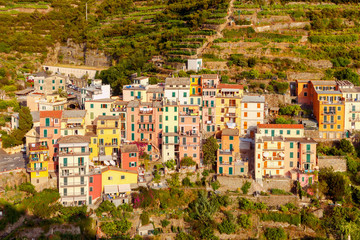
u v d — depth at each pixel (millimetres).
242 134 182625
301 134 170750
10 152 177250
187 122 175000
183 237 146250
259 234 150250
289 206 156000
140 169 166250
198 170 165125
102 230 145250
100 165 163125
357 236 149250
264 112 187500
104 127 168125
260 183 160875
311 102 195500
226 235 149375
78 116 168625
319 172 163375
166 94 185250
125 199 153375
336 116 182625
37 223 146000
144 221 149875
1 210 146125
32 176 154125
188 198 157625
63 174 151875
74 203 152250
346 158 169625
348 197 161500
